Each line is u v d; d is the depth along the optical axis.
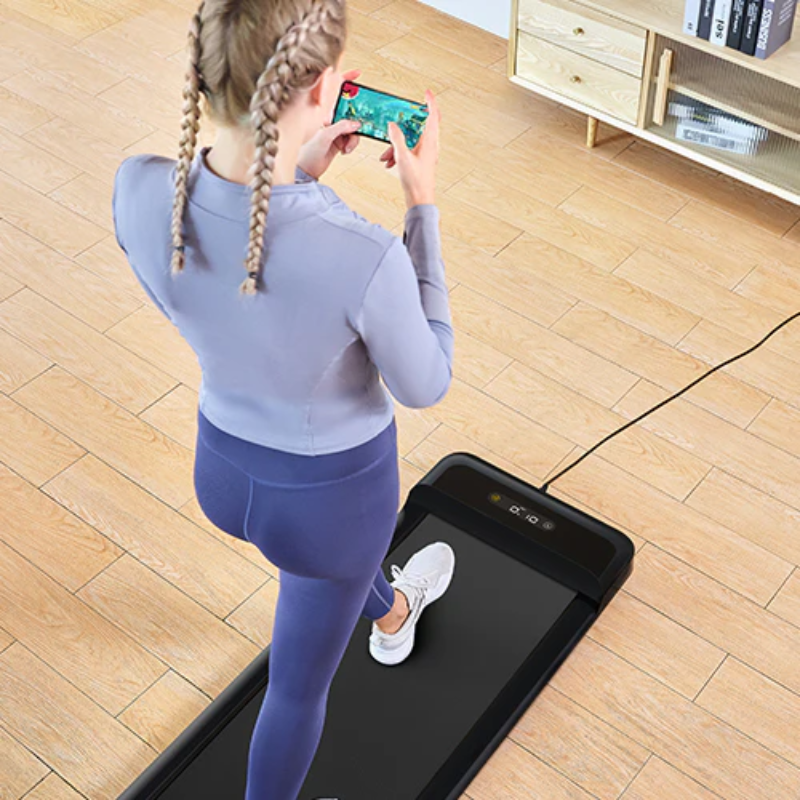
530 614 2.04
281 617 1.49
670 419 2.43
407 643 1.96
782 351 2.57
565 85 3.05
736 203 2.96
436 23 3.61
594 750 1.89
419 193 1.24
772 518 2.23
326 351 1.14
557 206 2.96
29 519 2.27
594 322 2.65
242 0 0.99
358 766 1.83
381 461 1.34
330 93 1.08
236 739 1.87
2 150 3.15
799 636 2.05
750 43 2.61
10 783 1.86
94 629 2.08
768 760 1.88
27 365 2.58
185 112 1.07
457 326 2.64
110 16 3.67
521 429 2.42
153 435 2.44
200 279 1.11
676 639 2.04
